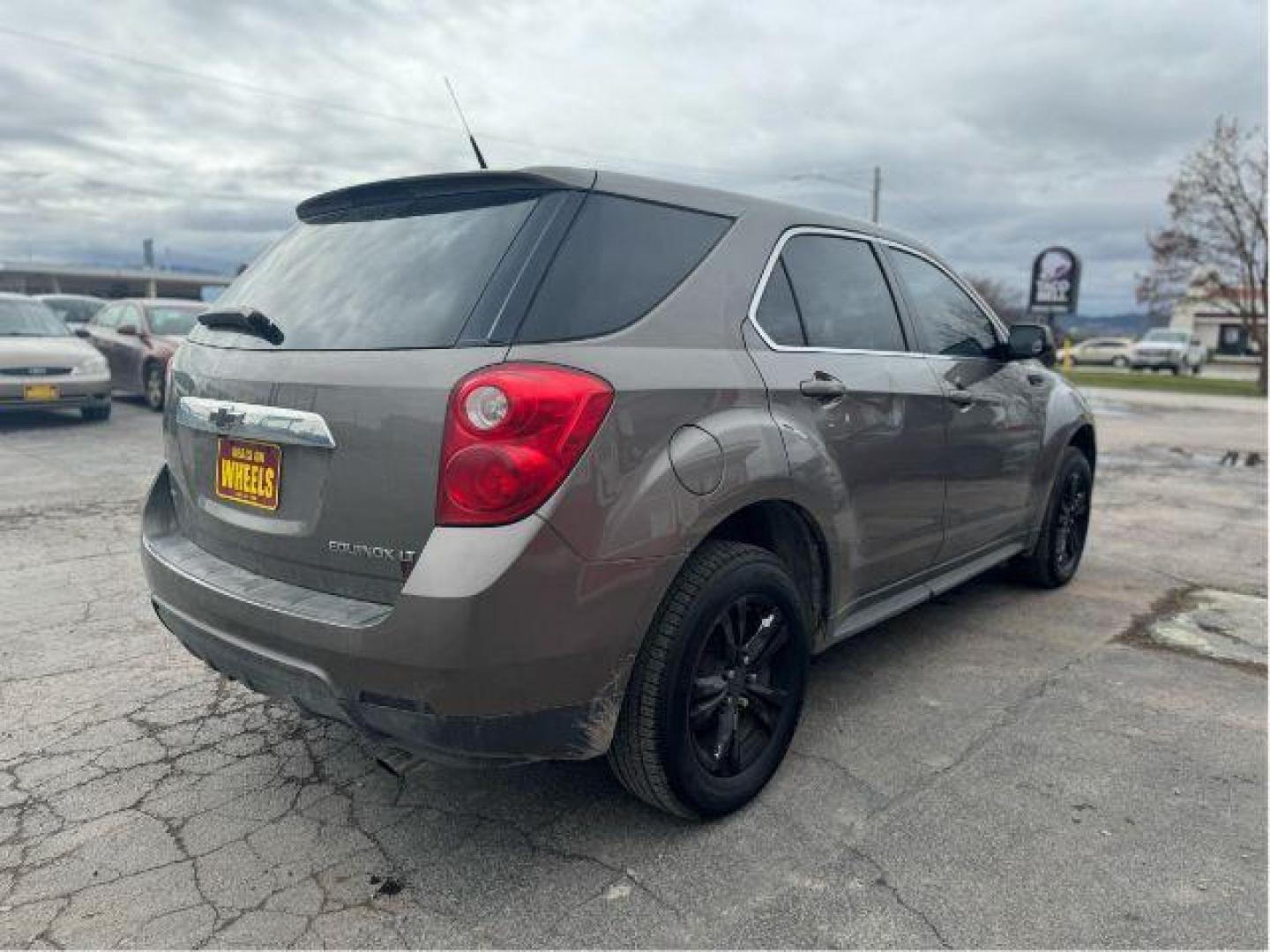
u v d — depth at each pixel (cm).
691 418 231
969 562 390
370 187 257
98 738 302
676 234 255
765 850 241
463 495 198
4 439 945
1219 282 2722
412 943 205
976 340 390
